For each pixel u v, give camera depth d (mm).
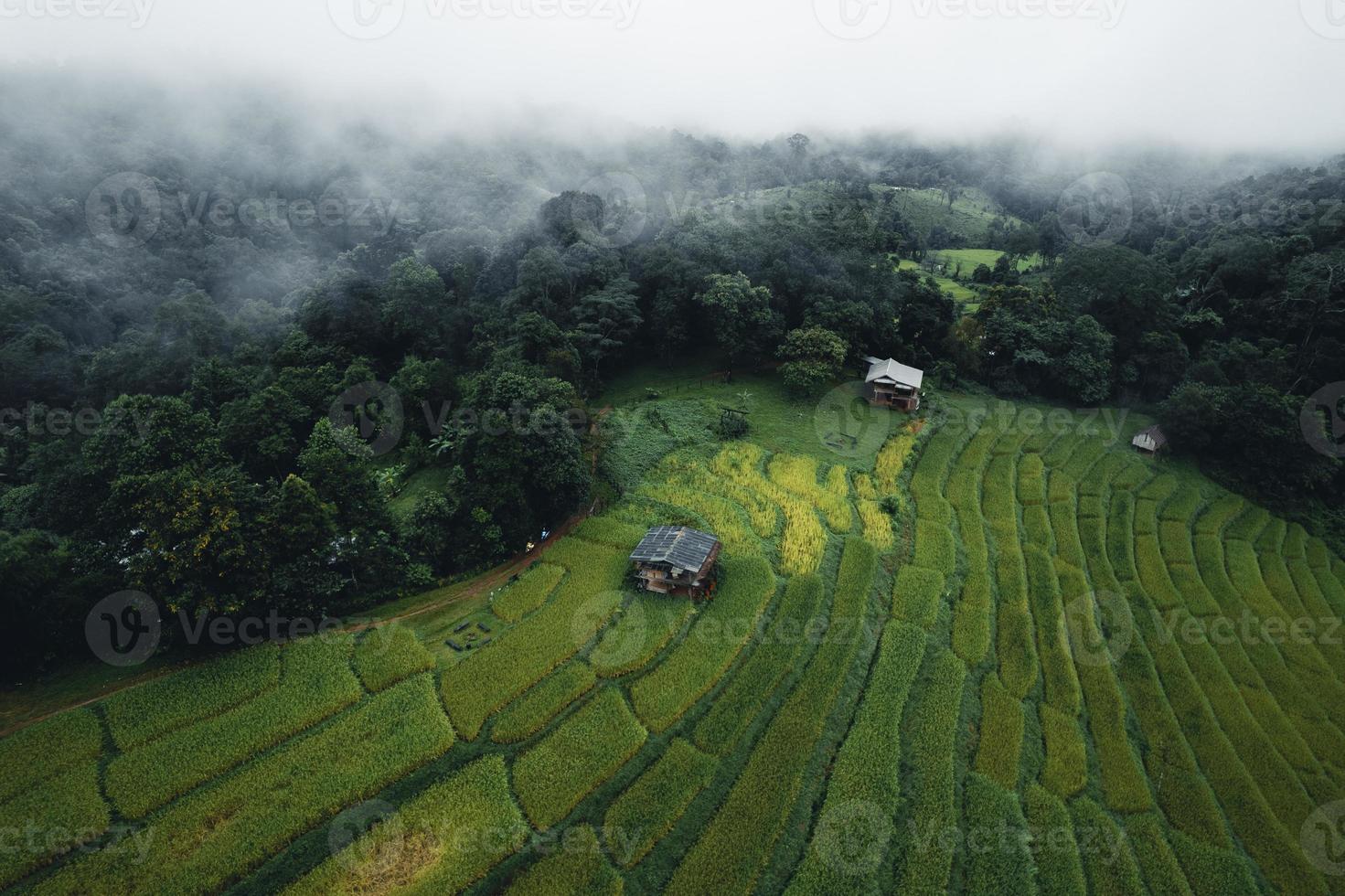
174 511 36656
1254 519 63219
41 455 49375
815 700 37844
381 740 33031
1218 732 40781
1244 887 32312
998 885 30656
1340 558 59750
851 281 80375
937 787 34469
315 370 64500
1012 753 37188
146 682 35438
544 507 50156
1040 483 62812
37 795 29219
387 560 43906
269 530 38500
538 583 44688
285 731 33031
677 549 43906
